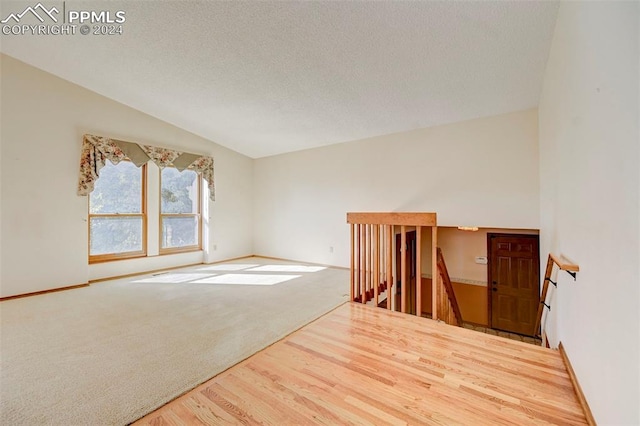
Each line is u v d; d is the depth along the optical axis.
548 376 1.88
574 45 1.89
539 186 3.73
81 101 4.21
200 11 2.62
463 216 4.29
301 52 3.01
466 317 5.41
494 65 2.98
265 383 1.84
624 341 1.14
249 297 3.66
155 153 5.01
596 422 1.39
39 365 2.07
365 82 3.45
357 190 5.39
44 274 3.90
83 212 4.25
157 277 4.76
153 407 1.63
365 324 2.76
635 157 1.07
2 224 3.60
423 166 4.65
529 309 4.84
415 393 1.72
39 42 3.30
